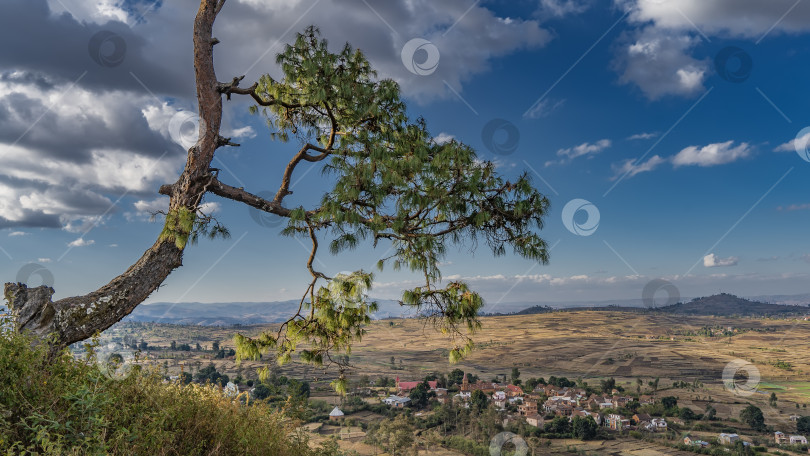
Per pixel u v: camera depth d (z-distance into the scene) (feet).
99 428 10.22
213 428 14.53
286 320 18.92
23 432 9.58
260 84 21.81
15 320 13.43
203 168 18.56
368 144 19.63
